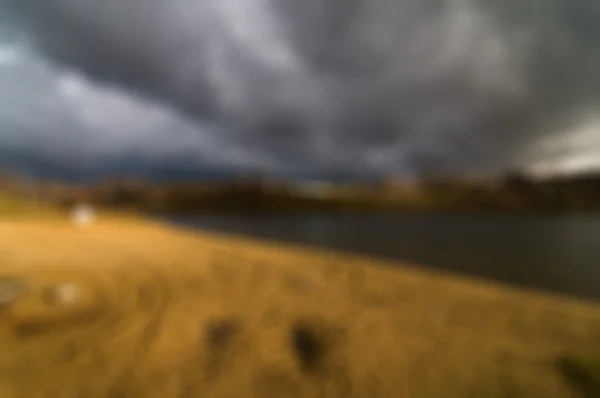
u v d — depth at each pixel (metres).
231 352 5.71
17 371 4.69
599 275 19.66
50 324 6.11
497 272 20.12
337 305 8.38
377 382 5.09
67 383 4.55
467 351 6.21
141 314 6.99
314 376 5.18
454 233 55.62
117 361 5.18
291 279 10.55
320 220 110.50
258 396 4.61
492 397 4.80
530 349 6.42
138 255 12.64
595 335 7.32
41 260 10.71
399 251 30.03
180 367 5.16
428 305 8.83
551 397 4.86
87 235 17.73
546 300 10.10
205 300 8.09
